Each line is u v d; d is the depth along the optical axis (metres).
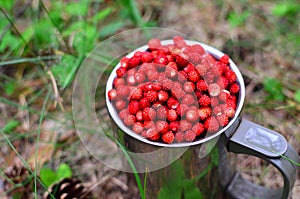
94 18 0.52
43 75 0.50
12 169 0.44
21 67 0.51
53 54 0.50
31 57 0.51
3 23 0.51
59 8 0.53
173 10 0.57
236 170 0.41
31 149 0.46
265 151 0.32
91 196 0.43
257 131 0.33
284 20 0.56
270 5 0.57
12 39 0.50
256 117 0.47
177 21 0.56
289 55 0.52
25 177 0.43
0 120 0.48
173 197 0.37
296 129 0.46
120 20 0.55
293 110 0.47
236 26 0.55
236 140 0.33
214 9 0.57
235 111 0.32
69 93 0.48
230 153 0.37
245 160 0.45
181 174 0.34
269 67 0.52
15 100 0.50
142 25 0.53
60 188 0.42
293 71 0.51
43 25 0.51
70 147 0.45
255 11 0.57
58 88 0.47
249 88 0.49
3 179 0.43
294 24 0.55
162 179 0.35
